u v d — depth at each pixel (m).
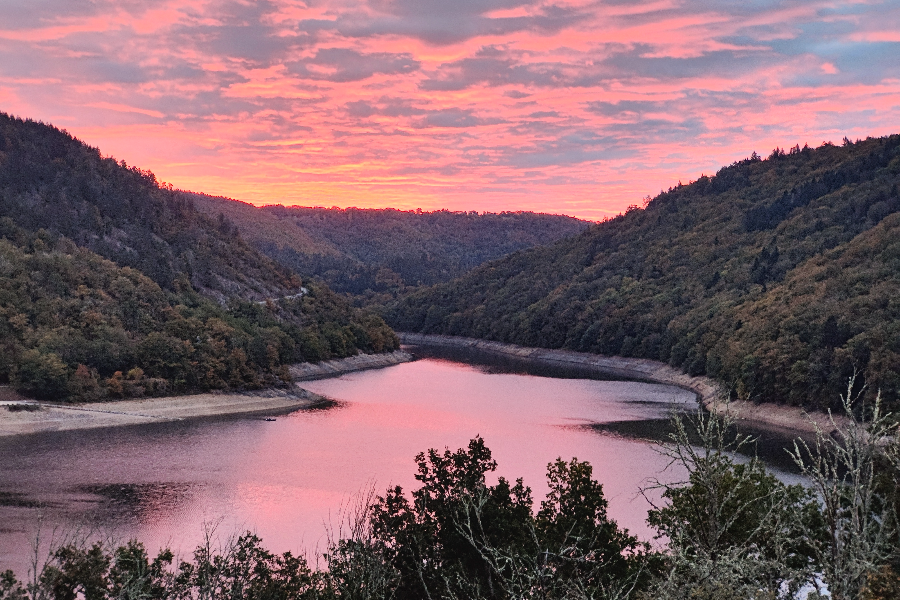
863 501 12.98
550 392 153.12
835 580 12.58
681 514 27.08
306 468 83.44
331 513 66.62
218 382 136.00
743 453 90.69
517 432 107.00
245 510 67.50
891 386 106.56
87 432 104.12
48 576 31.77
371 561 28.53
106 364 130.62
